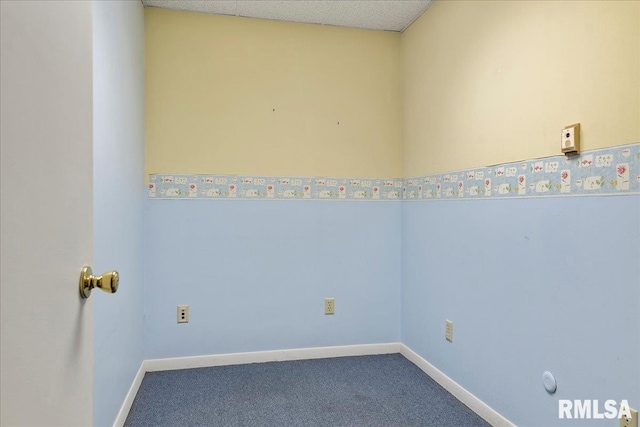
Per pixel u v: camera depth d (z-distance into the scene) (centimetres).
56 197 66
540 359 169
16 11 53
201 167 267
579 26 151
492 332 198
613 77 137
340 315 289
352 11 264
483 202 205
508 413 187
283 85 279
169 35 262
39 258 60
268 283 278
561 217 159
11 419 52
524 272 178
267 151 277
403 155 294
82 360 78
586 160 148
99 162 157
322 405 216
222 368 265
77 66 76
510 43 187
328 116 286
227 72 271
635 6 130
